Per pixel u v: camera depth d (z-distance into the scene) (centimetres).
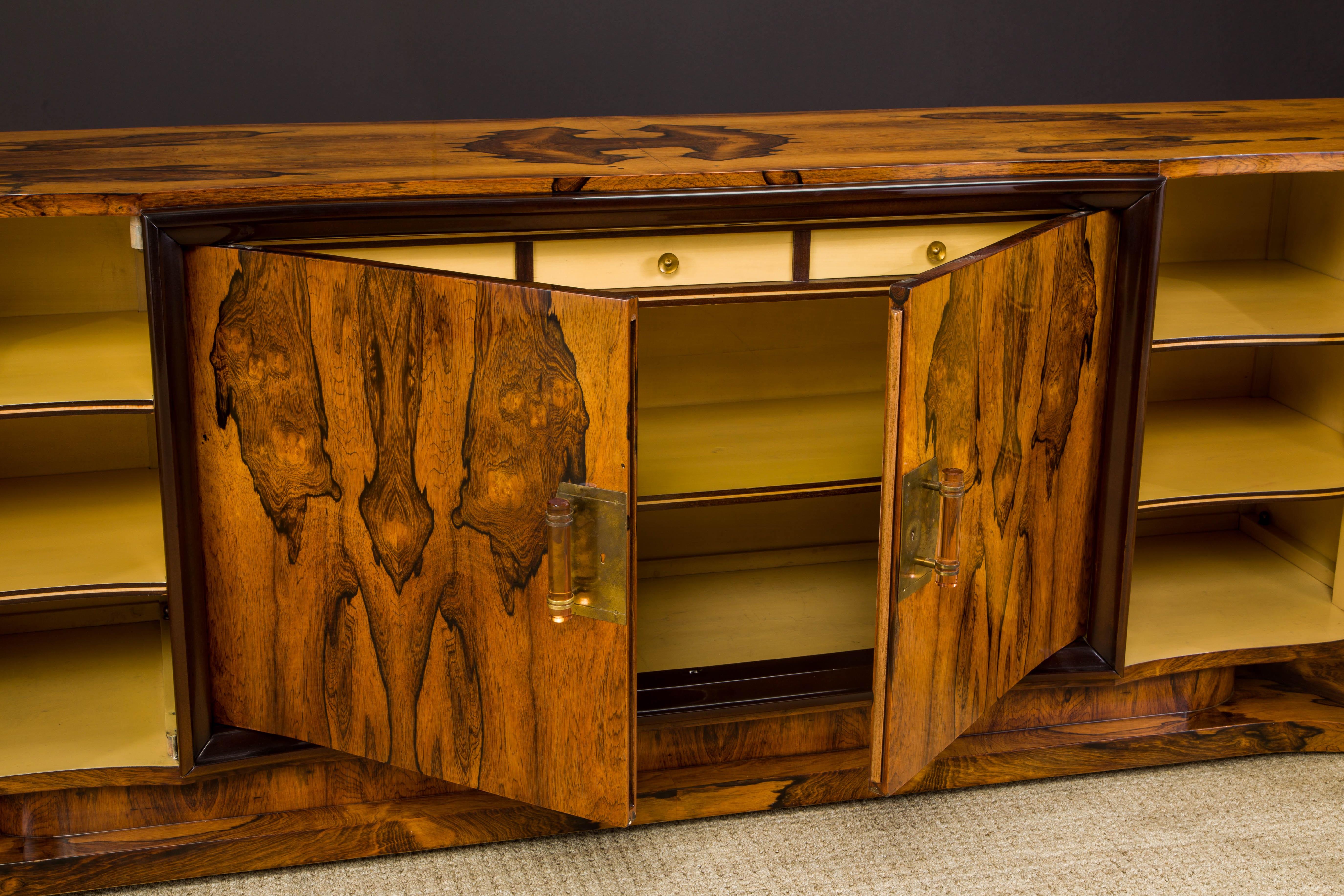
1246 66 401
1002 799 176
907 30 383
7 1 329
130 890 157
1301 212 210
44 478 187
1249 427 211
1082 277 159
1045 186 158
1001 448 149
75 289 181
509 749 147
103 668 180
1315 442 203
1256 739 185
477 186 144
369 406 139
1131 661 180
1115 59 396
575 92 368
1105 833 168
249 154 163
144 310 184
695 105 376
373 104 356
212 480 148
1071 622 177
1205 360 226
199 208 137
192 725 152
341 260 136
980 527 149
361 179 144
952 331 133
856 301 212
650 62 371
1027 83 393
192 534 147
